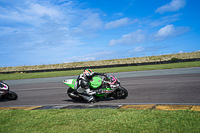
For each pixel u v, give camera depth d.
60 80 15.84
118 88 6.41
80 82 6.36
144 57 49.81
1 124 4.23
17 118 4.62
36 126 3.88
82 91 6.40
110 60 52.25
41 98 7.89
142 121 3.57
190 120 3.42
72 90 6.84
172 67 20.75
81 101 6.77
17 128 3.86
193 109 4.34
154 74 14.69
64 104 6.35
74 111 4.89
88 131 3.33
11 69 50.44
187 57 43.28
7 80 19.89
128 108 4.91
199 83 8.47
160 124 3.35
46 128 3.70
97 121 3.82
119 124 3.53
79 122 3.87
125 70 21.95
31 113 5.02
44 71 36.38
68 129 3.53
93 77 6.68
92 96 6.28
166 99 5.91
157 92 7.19
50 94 8.77
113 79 6.33
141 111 4.27
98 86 6.39
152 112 4.13
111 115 4.19
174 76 12.08
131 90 8.12
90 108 5.30
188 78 10.48
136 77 13.45
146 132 3.07
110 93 6.57
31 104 6.78
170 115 3.81
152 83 9.72
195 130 2.97
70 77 18.34
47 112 4.99
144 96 6.64
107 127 3.44
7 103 7.23
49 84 13.18
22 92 10.16
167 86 8.39
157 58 47.22
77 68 36.28
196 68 17.38
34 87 12.03
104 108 5.16
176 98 5.94
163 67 21.86
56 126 3.77
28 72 36.50
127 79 12.62
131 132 3.12
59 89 10.23
